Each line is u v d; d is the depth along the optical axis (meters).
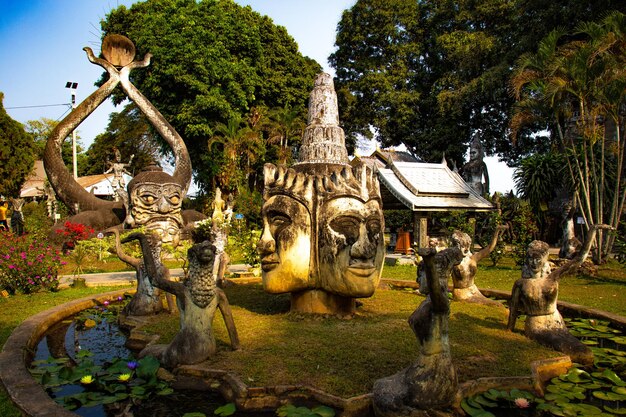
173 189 15.93
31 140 27.94
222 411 3.55
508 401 3.71
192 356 4.28
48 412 3.36
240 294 7.66
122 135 33.78
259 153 25.72
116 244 6.31
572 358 4.60
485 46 25.75
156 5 25.56
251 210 19.44
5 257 8.45
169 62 23.12
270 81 27.92
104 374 4.27
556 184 18.97
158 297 6.33
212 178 25.70
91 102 16.48
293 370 4.03
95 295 7.75
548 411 3.57
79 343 5.50
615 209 13.06
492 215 13.79
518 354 4.51
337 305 5.91
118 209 16.97
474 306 6.62
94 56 16.23
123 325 6.08
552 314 5.01
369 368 4.08
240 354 4.46
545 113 13.77
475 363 4.22
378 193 6.03
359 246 5.47
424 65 31.59
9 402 3.65
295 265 5.73
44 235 14.80
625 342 5.26
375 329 5.26
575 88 11.83
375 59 31.39
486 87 23.89
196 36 23.44
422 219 13.47
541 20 21.05
